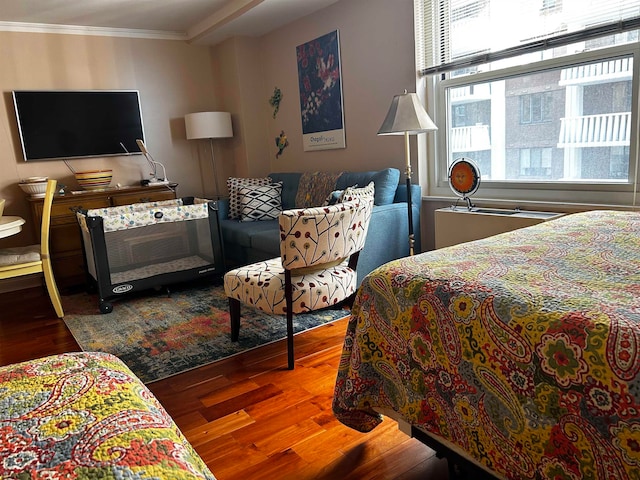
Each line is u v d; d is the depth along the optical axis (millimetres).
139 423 716
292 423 1820
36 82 4129
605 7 2373
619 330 847
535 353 950
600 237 1489
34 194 3893
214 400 2027
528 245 1462
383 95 3555
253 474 1540
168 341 2684
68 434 678
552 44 2580
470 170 2811
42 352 2682
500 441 1058
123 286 3283
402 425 1390
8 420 720
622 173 2477
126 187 4344
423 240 3480
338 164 4113
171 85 4801
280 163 4840
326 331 2693
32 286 4164
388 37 3422
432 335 1186
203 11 4129
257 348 2525
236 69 4676
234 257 3973
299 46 4254
